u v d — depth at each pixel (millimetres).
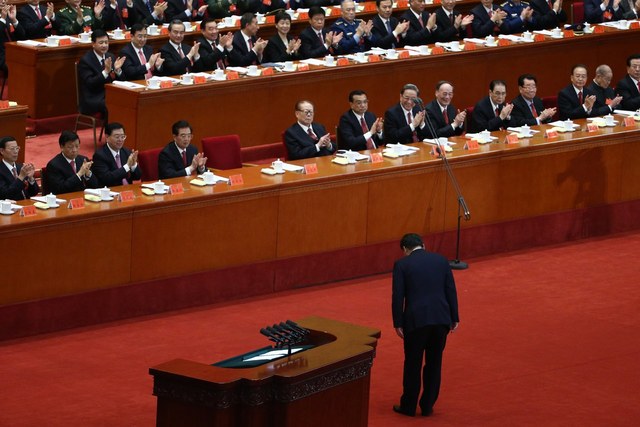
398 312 24281
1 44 43719
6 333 27953
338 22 45188
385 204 33125
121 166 33188
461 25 47469
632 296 32062
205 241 30484
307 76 41000
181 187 30422
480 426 24469
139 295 29641
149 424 23703
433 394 24734
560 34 46906
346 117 36594
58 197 29781
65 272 28609
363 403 20391
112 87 38781
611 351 28500
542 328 29703
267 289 31578
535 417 24953
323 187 31984
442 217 34156
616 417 25094
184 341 28172
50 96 41812
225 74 40031
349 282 32656
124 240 29297
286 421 18938
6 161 31375
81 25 44469
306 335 21078
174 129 33312
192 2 48125
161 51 41594
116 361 26812
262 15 47656
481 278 33094
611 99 40688
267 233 31406
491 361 27703
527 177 35438
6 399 24609
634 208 37500
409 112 36875
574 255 35188
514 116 38562
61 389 25203
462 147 35094
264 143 40812
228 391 18562
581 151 36219
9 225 27641
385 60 42656
